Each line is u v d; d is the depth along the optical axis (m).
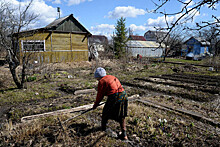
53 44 16.31
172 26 1.64
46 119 4.57
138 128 4.07
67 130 3.89
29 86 8.53
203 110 5.45
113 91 3.30
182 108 5.49
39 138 3.65
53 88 8.41
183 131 4.00
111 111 3.41
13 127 4.08
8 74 10.58
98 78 3.50
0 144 3.42
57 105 5.93
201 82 9.44
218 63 15.92
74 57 18.09
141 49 30.20
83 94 7.43
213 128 4.19
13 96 6.86
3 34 6.87
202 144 3.46
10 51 7.45
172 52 31.70
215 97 6.90
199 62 23.06
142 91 7.93
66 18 16.69
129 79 10.81
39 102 6.29
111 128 4.13
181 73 13.51
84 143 3.49
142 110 5.27
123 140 3.60
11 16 6.86
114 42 24.36
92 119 4.62
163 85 9.05
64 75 11.84
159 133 3.88
